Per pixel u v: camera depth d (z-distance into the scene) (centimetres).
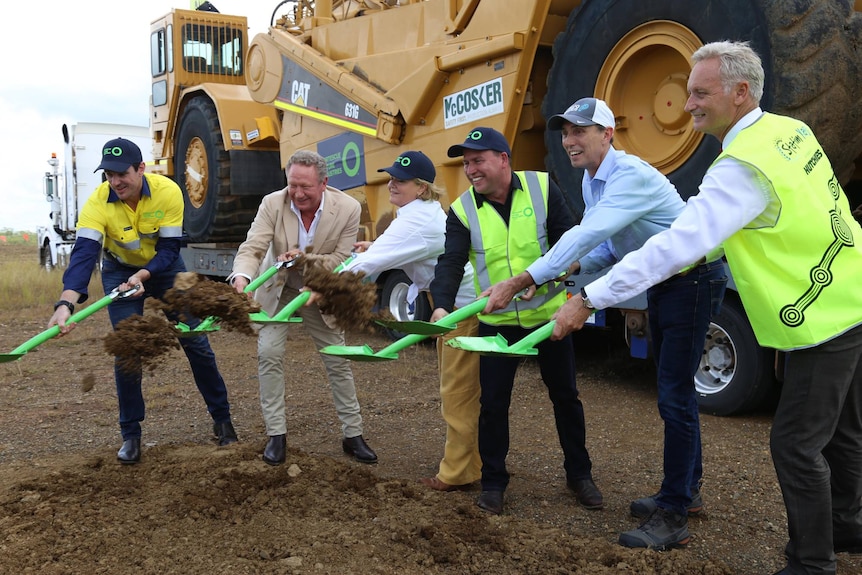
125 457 449
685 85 548
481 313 353
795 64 488
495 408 385
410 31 757
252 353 846
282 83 937
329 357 474
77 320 412
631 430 545
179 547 340
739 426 550
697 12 525
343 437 497
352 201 472
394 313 859
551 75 621
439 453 498
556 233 386
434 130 722
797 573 301
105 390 689
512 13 632
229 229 1037
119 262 479
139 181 449
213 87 1041
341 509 383
